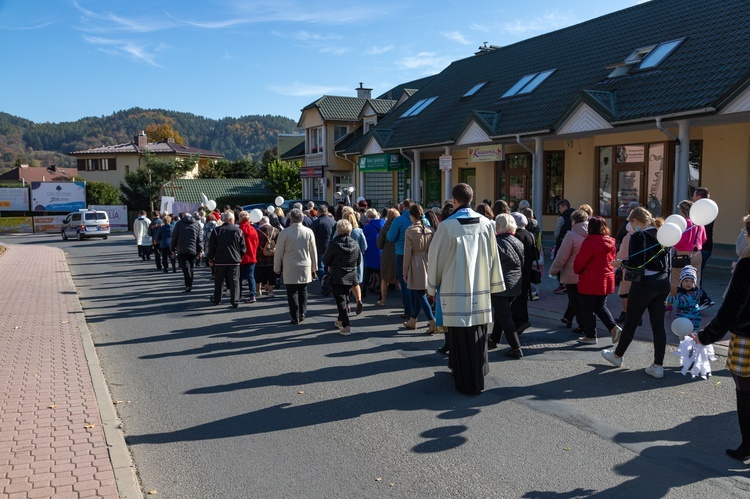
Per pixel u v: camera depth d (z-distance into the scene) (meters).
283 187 47.22
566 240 8.20
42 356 7.62
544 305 10.45
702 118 12.38
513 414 5.45
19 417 5.41
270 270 12.53
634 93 14.28
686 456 4.53
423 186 26.59
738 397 4.39
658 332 6.36
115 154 67.19
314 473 4.41
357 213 12.88
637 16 18.92
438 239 6.01
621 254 8.80
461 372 6.02
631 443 4.77
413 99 26.97
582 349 7.61
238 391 6.32
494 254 6.12
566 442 4.82
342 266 8.70
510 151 21.41
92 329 9.70
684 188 12.76
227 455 4.76
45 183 48.88
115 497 3.94
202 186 48.56
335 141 34.31
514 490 4.07
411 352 7.75
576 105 14.82
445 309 5.99
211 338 8.81
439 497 4.01
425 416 5.46
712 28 14.85
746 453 4.41
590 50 18.86
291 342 8.42
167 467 4.56
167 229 17.50
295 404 5.88
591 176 18.31
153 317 10.60
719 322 4.30
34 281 15.73
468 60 26.91
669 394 5.87
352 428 5.23
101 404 5.78
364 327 9.30
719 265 12.89
